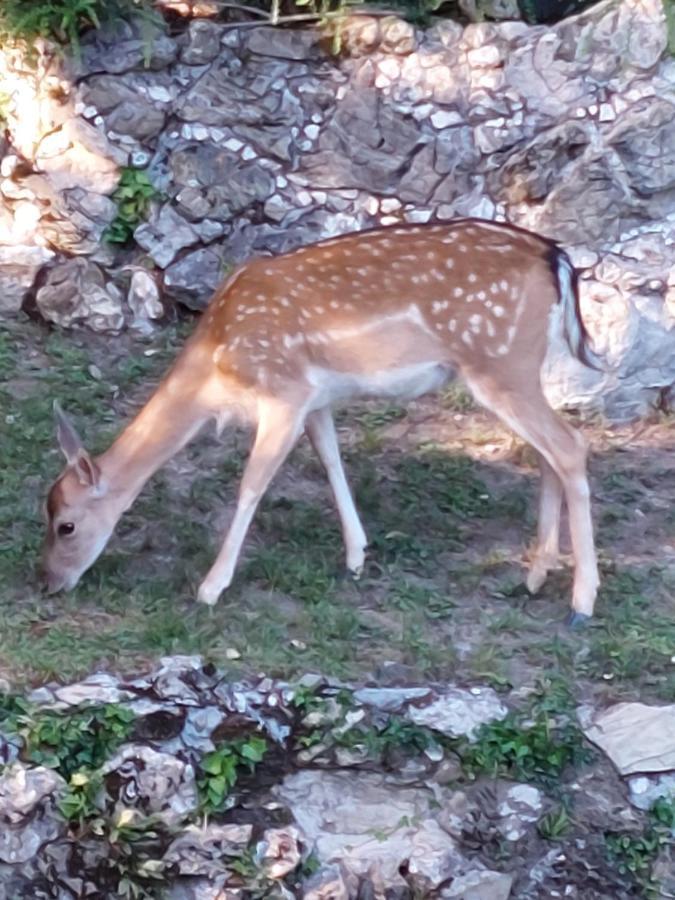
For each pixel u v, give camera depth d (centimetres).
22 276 720
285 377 602
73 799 551
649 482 679
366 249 606
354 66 727
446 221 614
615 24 718
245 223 728
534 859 559
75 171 725
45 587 601
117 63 725
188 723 562
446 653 588
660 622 609
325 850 556
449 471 669
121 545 627
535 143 721
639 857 561
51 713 559
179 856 552
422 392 611
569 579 623
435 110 726
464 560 631
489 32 725
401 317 602
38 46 722
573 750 569
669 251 720
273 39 727
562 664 591
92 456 631
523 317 603
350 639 591
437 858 555
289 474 664
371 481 661
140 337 720
